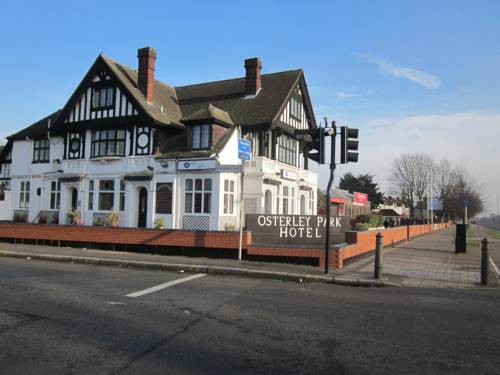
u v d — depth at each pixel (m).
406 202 69.25
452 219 86.06
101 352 5.26
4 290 8.84
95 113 24.91
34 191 28.75
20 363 4.86
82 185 25.08
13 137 30.05
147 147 23.41
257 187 22.34
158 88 27.61
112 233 16.84
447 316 7.54
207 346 5.57
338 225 15.16
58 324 6.43
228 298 8.62
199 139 22.20
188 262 13.28
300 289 9.99
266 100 24.94
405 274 12.43
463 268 14.16
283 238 14.87
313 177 29.73
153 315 7.08
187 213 21.58
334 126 12.02
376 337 6.14
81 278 10.62
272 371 4.78
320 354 5.37
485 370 4.96
